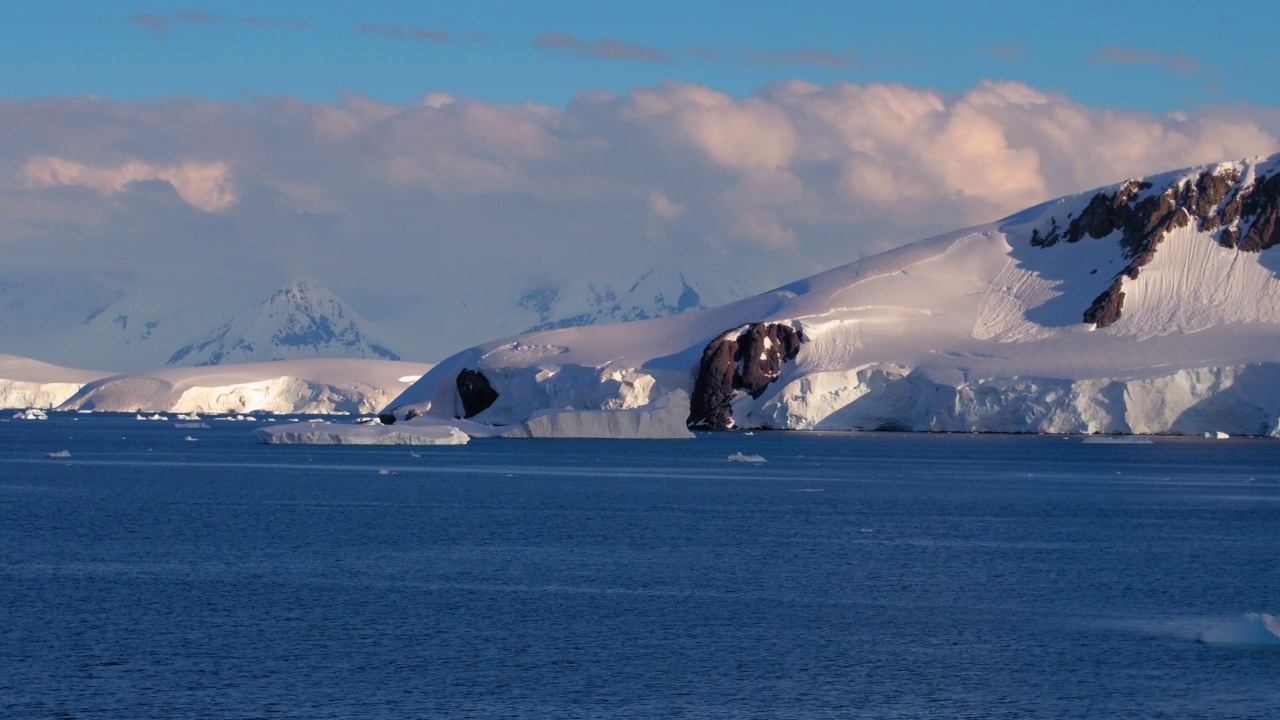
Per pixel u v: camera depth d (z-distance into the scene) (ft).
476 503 545.85
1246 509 544.21
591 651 249.34
